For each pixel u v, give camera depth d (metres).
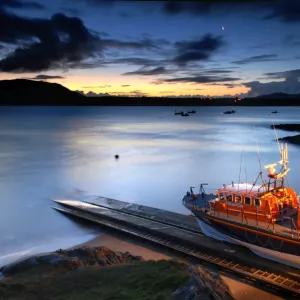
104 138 111.25
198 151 83.06
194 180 52.34
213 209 25.22
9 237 29.44
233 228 23.38
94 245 27.36
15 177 54.03
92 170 59.94
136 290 17.70
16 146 91.25
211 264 22.78
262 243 21.98
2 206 38.44
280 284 19.59
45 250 26.69
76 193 44.28
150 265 20.56
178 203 39.81
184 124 177.75
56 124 173.75
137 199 41.66
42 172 58.00
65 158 72.88
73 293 17.67
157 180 52.16
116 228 29.44
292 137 101.88
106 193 44.47
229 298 17.92
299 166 62.84
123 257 23.17
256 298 19.08
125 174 56.34
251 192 23.44
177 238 25.88
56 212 36.12
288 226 21.55
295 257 20.70
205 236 26.06
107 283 18.55
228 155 76.94
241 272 21.11
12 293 17.81
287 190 23.53
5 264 24.03
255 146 91.56
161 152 81.56
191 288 17.22
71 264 21.08
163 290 17.59
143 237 27.19
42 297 17.36
